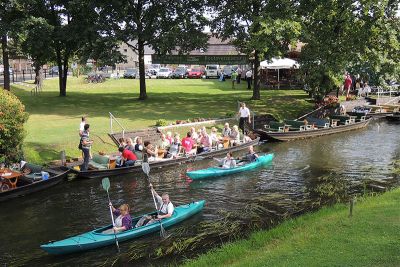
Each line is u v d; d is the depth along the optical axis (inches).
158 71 2608.3
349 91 1705.2
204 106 1355.8
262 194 668.1
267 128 1161.4
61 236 526.3
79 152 848.3
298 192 673.6
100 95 1616.6
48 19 1448.1
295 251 375.6
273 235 459.2
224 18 1350.9
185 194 674.8
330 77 1254.3
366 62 1314.0
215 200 642.8
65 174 721.6
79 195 669.3
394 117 1451.8
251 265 357.7
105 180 522.3
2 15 1283.2
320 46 1289.4
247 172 799.7
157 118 1136.8
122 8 1314.0
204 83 2164.1
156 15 1358.3
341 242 381.4
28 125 1010.1
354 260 336.8
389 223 419.8
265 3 1293.1
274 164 860.0
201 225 544.4
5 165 728.3
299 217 521.7
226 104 1397.6
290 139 1103.6
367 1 1195.9
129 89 1846.7
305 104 1427.2
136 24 1371.8
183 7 1370.6
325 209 545.0
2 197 639.1
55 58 1610.5
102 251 480.1
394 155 930.1
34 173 705.6
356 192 663.8
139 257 462.0
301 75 1349.7
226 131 1007.6
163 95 1621.6
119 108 1296.8
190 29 1364.4
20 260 466.3
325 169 815.1
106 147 891.4
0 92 722.8
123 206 519.2
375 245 364.8
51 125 1018.1
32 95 1572.3
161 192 684.1
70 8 1339.8
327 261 340.2
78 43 1374.3
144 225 519.8
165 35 1316.4
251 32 1204.5
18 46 1502.2
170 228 537.3
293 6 1256.8
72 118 1115.3
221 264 397.1
